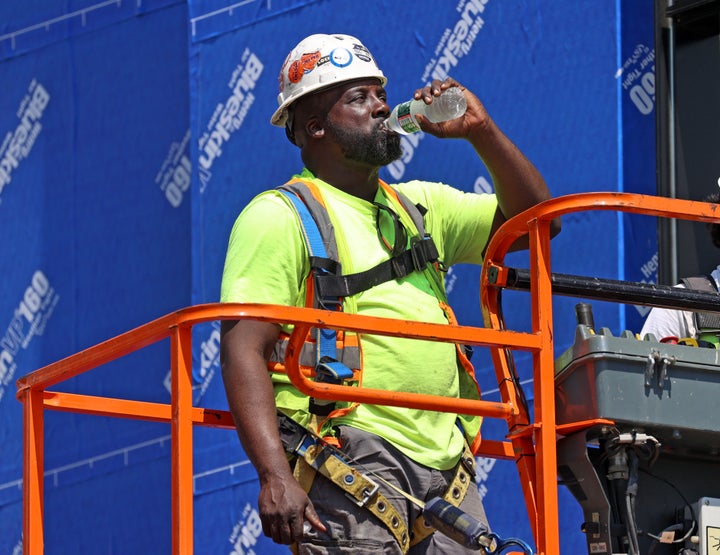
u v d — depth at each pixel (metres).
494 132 10.24
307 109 10.54
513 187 10.40
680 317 12.14
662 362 9.21
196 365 16.52
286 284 9.77
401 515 9.62
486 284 9.98
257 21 16.84
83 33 18.58
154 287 17.44
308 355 9.69
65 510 17.48
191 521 8.47
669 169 14.84
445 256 10.85
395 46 15.97
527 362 14.69
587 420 9.22
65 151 18.47
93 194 18.16
